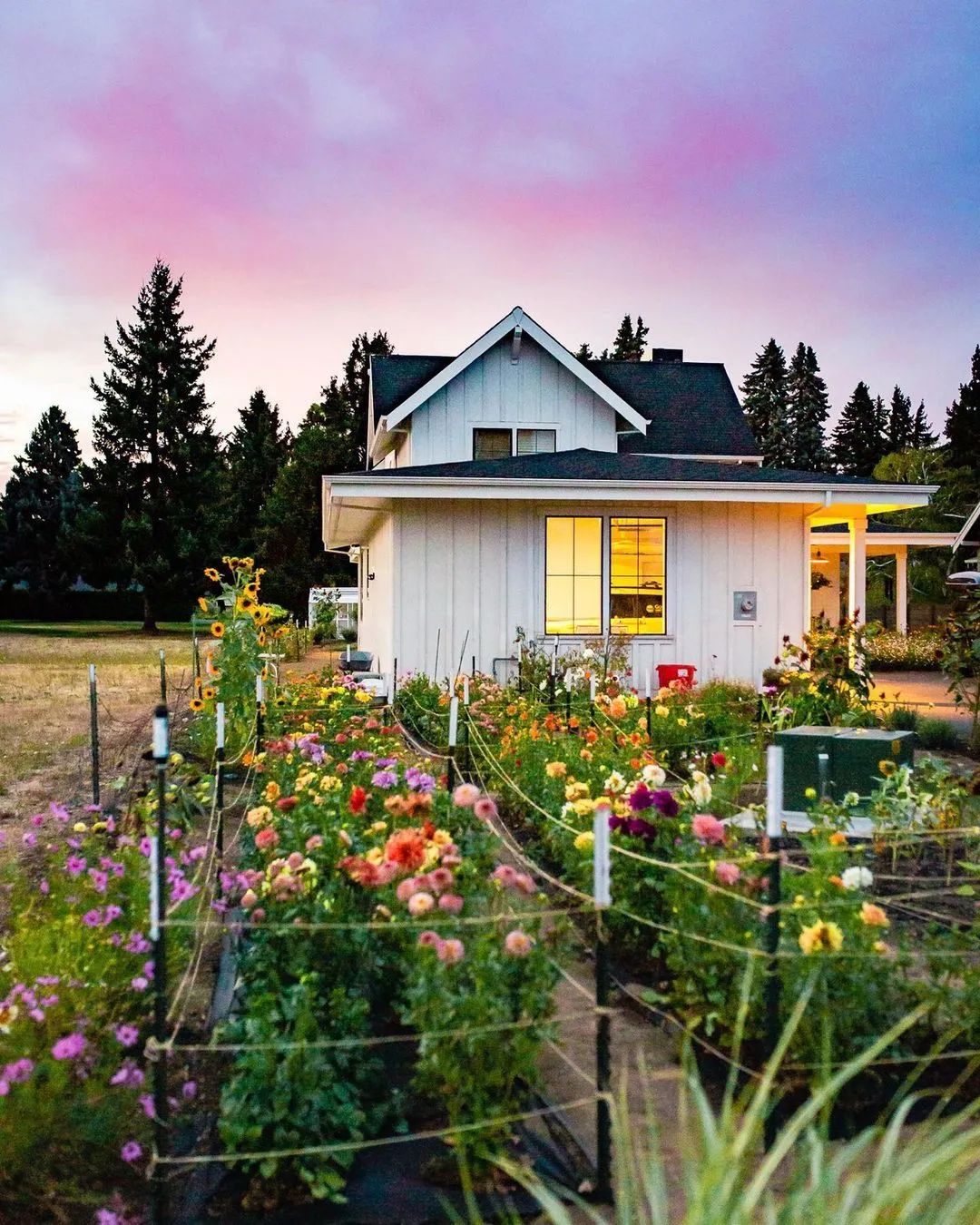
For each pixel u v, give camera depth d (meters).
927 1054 3.80
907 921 5.29
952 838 6.28
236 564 10.59
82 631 46.69
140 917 4.29
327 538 20.89
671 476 13.27
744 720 11.06
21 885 5.50
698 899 4.18
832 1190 2.26
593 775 6.73
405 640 13.34
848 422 75.88
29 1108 3.00
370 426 22.16
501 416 18.02
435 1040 3.27
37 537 59.44
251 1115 3.15
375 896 4.32
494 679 13.12
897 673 21.84
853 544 15.29
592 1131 3.42
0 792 9.21
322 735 8.88
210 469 45.72
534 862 6.48
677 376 22.45
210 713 9.98
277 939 4.10
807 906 3.79
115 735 12.82
